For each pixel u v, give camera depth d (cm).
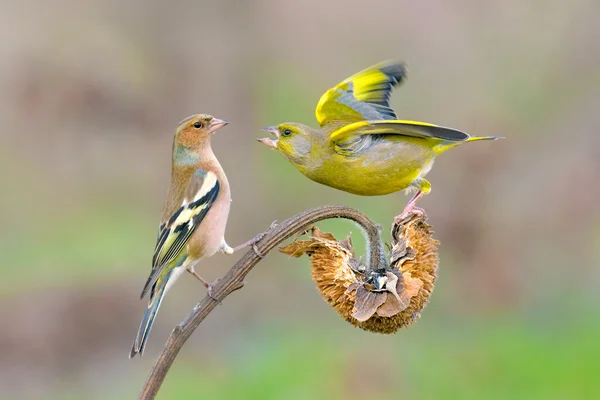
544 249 1770
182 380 1370
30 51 2103
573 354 1388
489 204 1795
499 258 1723
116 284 1714
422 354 1399
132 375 1462
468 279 1712
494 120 1998
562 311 1619
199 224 746
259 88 2142
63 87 2106
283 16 2205
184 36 2105
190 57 2098
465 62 2155
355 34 2242
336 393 1296
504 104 2061
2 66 2108
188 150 770
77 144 2116
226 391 1320
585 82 2059
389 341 1446
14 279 1728
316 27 2236
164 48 2106
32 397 1390
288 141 765
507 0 2150
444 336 1493
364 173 754
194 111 2102
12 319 1568
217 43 2108
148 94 2105
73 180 2119
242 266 538
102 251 1897
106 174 2119
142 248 1933
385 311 564
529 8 2131
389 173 754
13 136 2108
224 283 534
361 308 564
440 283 1708
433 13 2209
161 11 2103
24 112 2111
